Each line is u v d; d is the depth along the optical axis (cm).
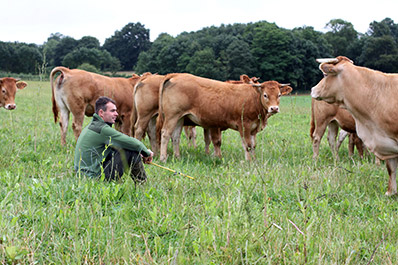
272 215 423
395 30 12769
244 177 544
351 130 845
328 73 614
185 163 743
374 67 8744
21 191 453
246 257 321
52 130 1115
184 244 348
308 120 1766
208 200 448
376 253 363
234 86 821
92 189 456
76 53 10881
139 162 524
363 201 526
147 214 411
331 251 348
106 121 542
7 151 701
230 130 1319
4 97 1054
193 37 10550
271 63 7750
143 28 13812
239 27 11088
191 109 810
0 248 315
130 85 964
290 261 326
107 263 311
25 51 8125
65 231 360
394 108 558
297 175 604
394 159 579
